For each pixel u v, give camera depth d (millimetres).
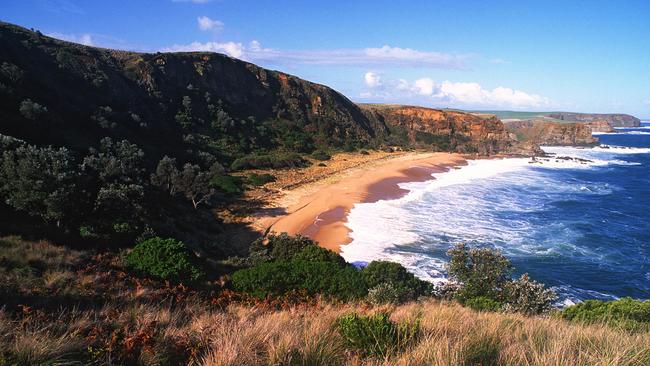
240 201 44156
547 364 4070
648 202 53156
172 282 13617
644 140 174125
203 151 59031
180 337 5496
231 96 80562
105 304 8133
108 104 51094
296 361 4336
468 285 17750
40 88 40812
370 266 19969
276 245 26500
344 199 47219
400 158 81875
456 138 112625
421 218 41688
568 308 14797
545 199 53594
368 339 5016
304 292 14297
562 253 32625
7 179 17594
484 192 56750
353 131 96375
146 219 22547
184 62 75000
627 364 4215
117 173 28141
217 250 27203
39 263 12180
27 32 52625
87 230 17938
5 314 6035
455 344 4379
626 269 29766
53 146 30688
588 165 91812
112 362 4785
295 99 92750
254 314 8922
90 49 61312
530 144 112688
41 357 4297
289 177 57094
